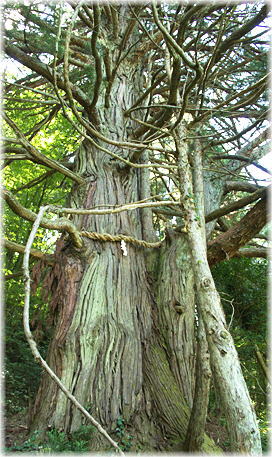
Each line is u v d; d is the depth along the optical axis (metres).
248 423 2.99
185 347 6.12
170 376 5.78
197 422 4.46
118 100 7.92
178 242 7.02
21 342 8.95
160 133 6.30
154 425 5.18
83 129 10.27
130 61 8.46
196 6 4.16
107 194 6.89
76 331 5.59
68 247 6.33
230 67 6.89
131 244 6.70
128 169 7.34
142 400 5.37
